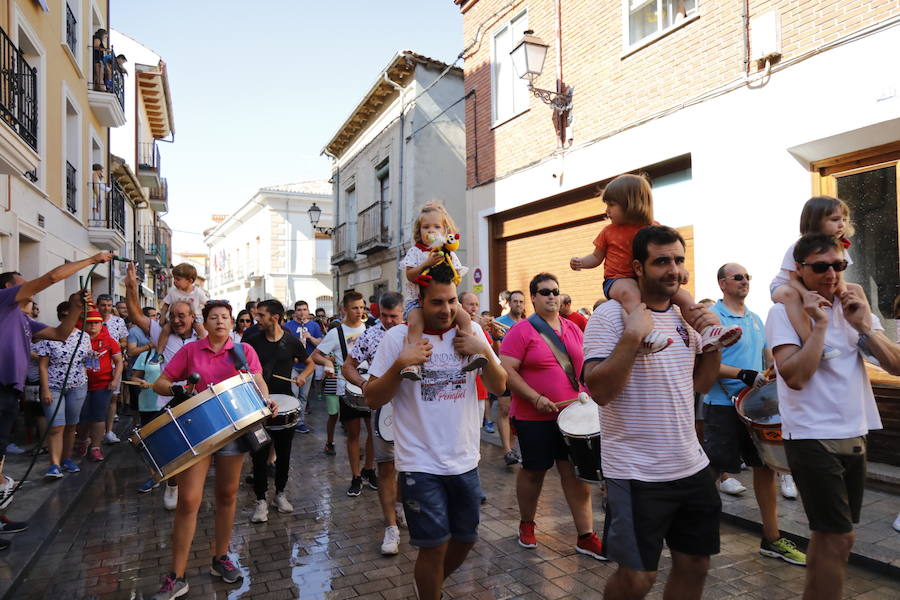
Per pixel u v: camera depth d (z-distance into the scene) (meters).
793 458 2.79
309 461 7.32
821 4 6.10
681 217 8.05
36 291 4.36
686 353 2.49
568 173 9.55
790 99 6.39
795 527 4.35
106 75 14.33
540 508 5.22
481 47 11.74
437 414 2.82
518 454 6.58
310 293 35.22
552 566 3.99
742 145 6.89
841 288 2.79
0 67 7.34
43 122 10.10
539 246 10.68
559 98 9.55
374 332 4.80
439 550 2.74
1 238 8.44
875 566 3.79
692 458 2.43
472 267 12.02
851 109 5.83
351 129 21.06
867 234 6.07
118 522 5.16
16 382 4.42
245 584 3.86
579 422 3.82
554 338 4.30
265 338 5.71
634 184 3.00
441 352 2.89
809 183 6.46
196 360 3.95
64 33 11.45
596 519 4.86
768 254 6.62
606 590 2.49
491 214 11.46
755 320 4.56
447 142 16.86
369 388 2.83
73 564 4.25
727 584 3.62
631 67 8.41
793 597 3.45
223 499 3.89
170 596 3.59
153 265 29.45
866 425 2.79
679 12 7.77
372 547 4.46
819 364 2.74
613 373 2.32
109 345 7.41
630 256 2.98
